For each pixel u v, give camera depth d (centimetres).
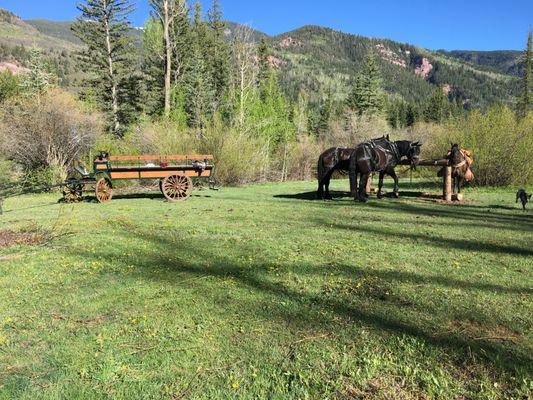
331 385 274
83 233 742
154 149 1828
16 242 667
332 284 462
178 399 259
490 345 323
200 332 346
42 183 1681
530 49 4866
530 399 257
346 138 3769
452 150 1185
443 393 264
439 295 428
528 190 1468
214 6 5100
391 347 321
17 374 290
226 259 566
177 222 851
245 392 265
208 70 4609
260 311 389
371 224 821
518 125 1650
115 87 3619
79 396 264
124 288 453
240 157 1867
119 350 318
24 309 400
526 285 457
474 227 789
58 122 1812
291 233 735
